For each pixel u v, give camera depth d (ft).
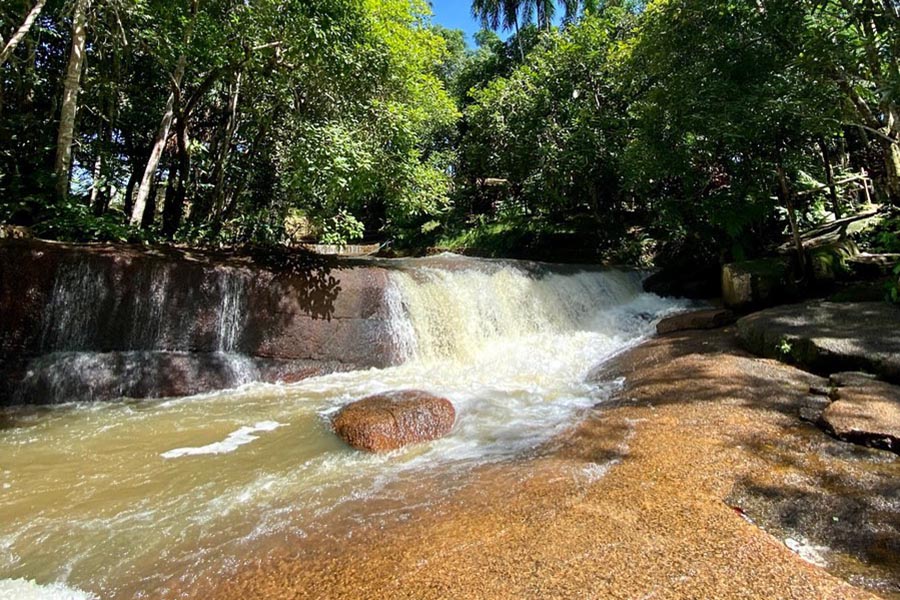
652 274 36.99
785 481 9.88
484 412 16.74
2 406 17.20
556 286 31.37
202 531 9.62
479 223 59.26
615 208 48.83
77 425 15.78
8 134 25.14
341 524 9.59
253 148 35.86
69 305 18.51
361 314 23.59
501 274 29.60
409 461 12.94
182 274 20.24
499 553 8.01
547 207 51.39
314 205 27.66
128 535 9.52
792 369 16.75
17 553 8.98
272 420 16.26
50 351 18.26
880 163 35.76
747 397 14.74
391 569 7.88
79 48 23.61
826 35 20.42
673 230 37.47
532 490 10.31
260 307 21.62
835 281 25.54
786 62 22.91
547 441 13.58
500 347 26.61
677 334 24.59
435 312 25.70
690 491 9.64
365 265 26.23
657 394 16.16
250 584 7.89
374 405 15.53
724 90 24.17
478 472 11.77
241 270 21.57
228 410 17.31
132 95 33.63
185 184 34.55
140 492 11.33
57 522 10.02
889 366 14.44
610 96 44.47
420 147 64.69
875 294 21.84
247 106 34.14
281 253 24.64
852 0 20.72
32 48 26.27
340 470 12.45
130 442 14.38
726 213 29.81
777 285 25.04
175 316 20.04
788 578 6.86
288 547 8.91
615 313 31.89
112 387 18.51
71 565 8.62
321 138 23.22
